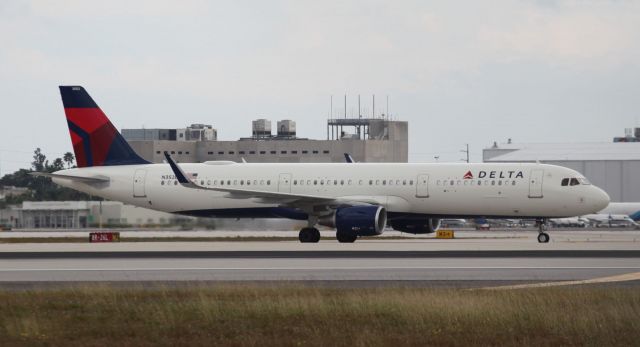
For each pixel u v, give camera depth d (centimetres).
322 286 10981
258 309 8800
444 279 11888
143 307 9112
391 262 14488
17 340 7619
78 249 19125
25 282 11944
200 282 11600
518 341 7462
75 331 7994
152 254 17012
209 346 7344
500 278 11962
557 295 9488
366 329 7944
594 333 7594
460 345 7331
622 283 11119
